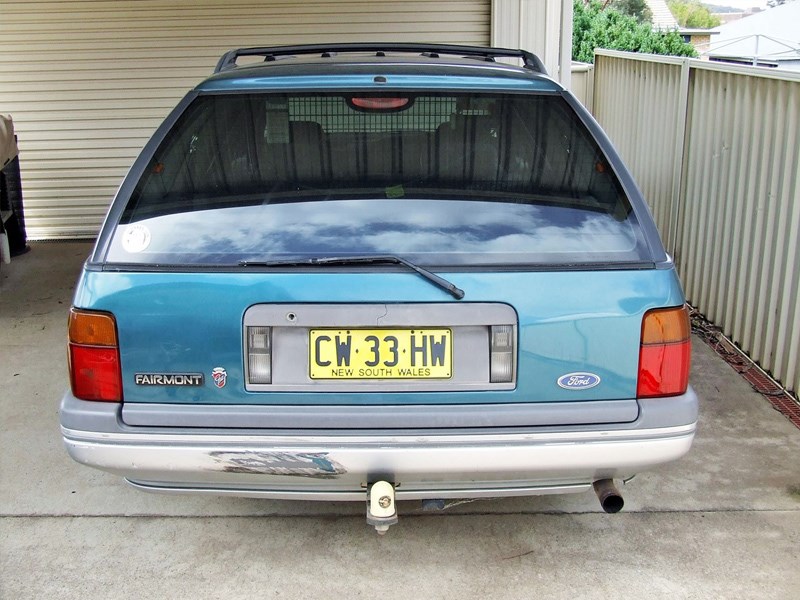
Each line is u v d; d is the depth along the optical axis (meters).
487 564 2.58
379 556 2.62
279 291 2.05
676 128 5.36
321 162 2.34
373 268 2.06
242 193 2.27
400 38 6.64
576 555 2.63
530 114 2.47
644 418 2.11
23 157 6.89
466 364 2.08
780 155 3.95
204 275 2.06
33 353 4.49
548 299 2.07
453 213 2.21
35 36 6.60
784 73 3.84
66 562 2.60
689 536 2.74
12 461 3.27
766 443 3.41
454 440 2.06
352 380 2.07
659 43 19.70
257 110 2.45
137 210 2.22
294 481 2.15
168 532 2.76
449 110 2.45
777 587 2.47
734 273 4.50
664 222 5.67
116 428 2.09
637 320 2.10
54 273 6.09
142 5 6.54
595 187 2.30
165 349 2.08
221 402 2.09
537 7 6.37
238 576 2.53
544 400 2.10
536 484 2.22
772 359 4.06
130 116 6.81
